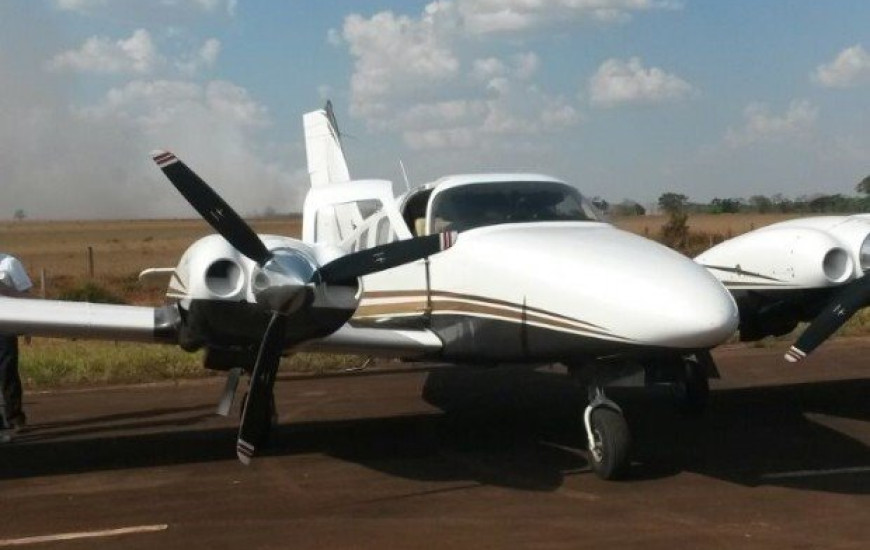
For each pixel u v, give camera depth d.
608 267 6.80
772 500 6.24
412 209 8.67
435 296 7.86
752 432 8.38
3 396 8.71
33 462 7.71
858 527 5.62
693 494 6.43
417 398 10.49
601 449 6.83
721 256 8.93
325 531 5.76
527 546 5.38
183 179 6.58
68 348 14.21
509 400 10.29
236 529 5.84
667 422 8.90
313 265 6.67
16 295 8.43
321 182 14.25
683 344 6.40
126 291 29.19
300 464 7.52
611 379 6.99
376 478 7.04
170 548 5.50
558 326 6.93
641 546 5.34
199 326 6.76
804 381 11.15
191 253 6.78
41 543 5.63
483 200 8.14
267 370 6.68
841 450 7.65
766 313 8.79
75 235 100.25
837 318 7.68
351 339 7.36
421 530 5.74
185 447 8.20
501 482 6.87
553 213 8.09
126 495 6.67
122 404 10.37
